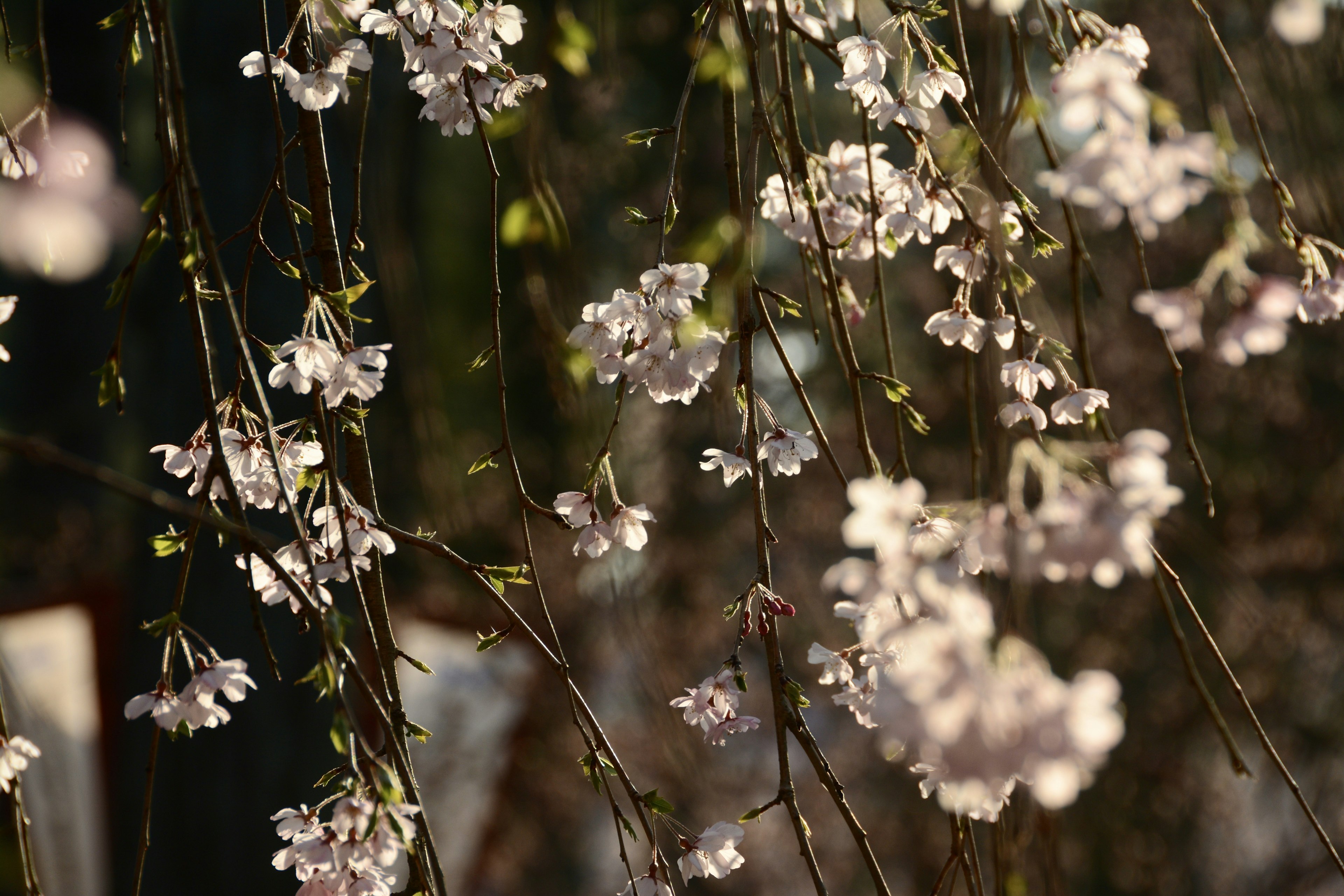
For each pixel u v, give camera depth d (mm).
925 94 2064
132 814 3193
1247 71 3795
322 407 2008
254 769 3121
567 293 2346
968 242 2051
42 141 1985
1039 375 2029
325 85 2049
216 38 3115
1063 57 2023
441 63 2059
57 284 7750
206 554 3135
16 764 2053
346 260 2068
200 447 2031
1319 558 5277
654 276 2008
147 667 3205
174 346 3232
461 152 7402
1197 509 5344
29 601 3855
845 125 4168
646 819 2029
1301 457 5395
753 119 2016
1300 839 5277
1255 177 2768
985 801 1982
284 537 3000
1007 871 2027
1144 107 1893
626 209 2020
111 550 6656
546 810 5453
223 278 1945
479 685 5059
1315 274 2025
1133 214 1913
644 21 4879
